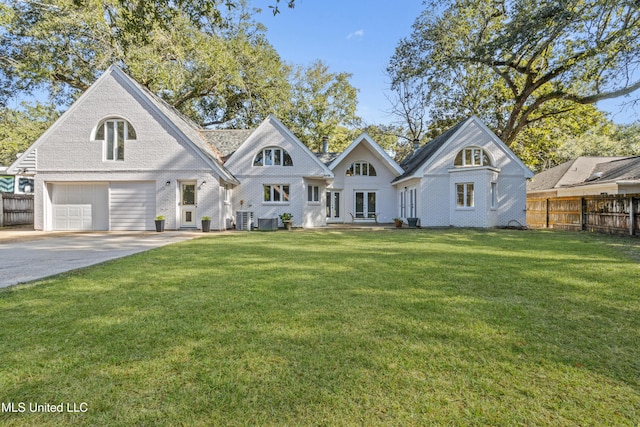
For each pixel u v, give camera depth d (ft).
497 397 7.42
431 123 95.45
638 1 39.83
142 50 62.23
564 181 81.92
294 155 61.46
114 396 7.43
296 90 119.14
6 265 22.41
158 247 32.09
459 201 60.39
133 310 13.04
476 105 85.56
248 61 85.66
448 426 6.52
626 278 18.33
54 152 53.16
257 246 32.73
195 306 13.51
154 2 27.66
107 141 53.98
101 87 53.57
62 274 19.38
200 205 53.47
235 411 6.93
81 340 10.26
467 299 14.47
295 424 6.56
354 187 74.69
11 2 54.49
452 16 69.36
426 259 24.59
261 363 8.84
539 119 77.00
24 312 12.80
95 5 56.13
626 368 8.64
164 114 53.72
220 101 93.66
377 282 17.48
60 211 54.08
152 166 53.52
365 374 8.32
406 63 78.89
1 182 77.36
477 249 30.17
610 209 46.98
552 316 12.39
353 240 38.45
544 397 7.43
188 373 8.36
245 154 61.72
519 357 9.21
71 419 6.71
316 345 9.89
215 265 22.40
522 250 29.43
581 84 60.70
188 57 73.10
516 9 51.34
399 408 7.04
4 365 8.76
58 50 62.59
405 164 79.97
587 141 128.26
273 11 23.20
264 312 12.75
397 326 11.35
